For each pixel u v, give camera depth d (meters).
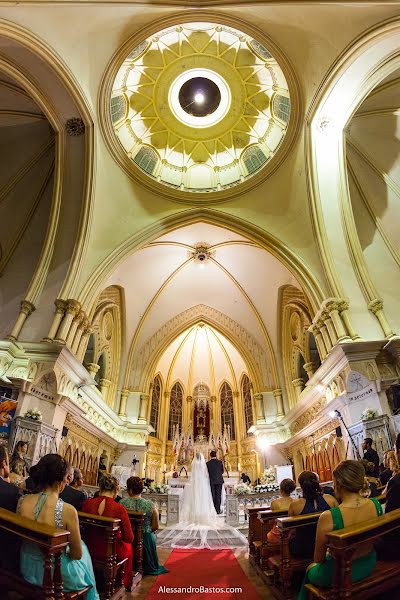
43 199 11.76
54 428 8.77
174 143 13.30
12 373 8.77
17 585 2.32
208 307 17.80
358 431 8.38
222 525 9.45
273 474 13.63
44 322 9.95
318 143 10.75
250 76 11.75
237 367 20.00
